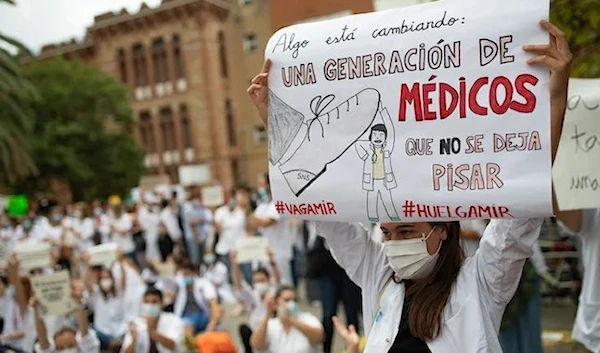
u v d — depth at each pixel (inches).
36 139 1157.7
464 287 81.7
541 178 71.8
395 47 79.4
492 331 80.1
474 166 75.0
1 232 508.7
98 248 283.0
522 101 72.8
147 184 870.4
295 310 206.4
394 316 85.0
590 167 118.6
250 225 373.7
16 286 240.2
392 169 79.4
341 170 83.0
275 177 88.4
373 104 80.7
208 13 1393.9
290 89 86.7
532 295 177.0
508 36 73.4
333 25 85.0
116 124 1425.9
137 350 226.7
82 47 1549.0
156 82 1464.1
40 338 211.5
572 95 121.0
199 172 937.5
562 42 71.7
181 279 289.6
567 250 289.6
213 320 280.4
